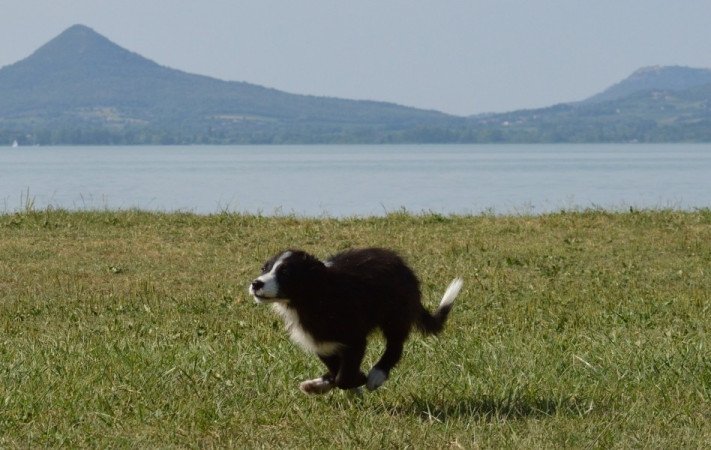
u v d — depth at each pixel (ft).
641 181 215.92
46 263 57.77
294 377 35.27
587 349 38.99
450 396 33.27
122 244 62.59
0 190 173.37
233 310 48.11
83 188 183.52
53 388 33.42
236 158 481.05
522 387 33.53
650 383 34.04
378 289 32.37
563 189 181.98
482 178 234.79
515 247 62.13
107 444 28.73
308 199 152.46
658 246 62.64
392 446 28.35
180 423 30.45
